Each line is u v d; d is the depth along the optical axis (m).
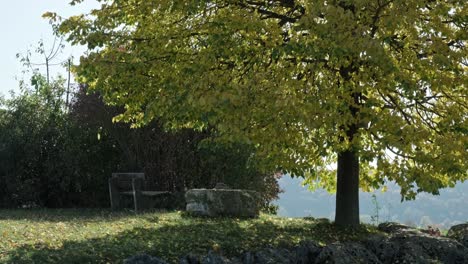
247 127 12.16
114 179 19.66
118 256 10.41
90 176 22.67
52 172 22.59
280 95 11.71
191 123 14.60
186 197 17.25
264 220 16.41
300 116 11.55
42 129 23.02
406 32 13.35
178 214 17.20
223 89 11.75
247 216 17.06
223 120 11.88
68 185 22.55
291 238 12.74
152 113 13.36
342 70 13.43
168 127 14.68
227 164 21.48
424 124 14.78
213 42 12.55
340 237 13.48
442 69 12.61
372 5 12.42
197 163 21.89
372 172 15.99
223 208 16.77
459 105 14.45
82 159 22.41
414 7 12.10
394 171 12.34
